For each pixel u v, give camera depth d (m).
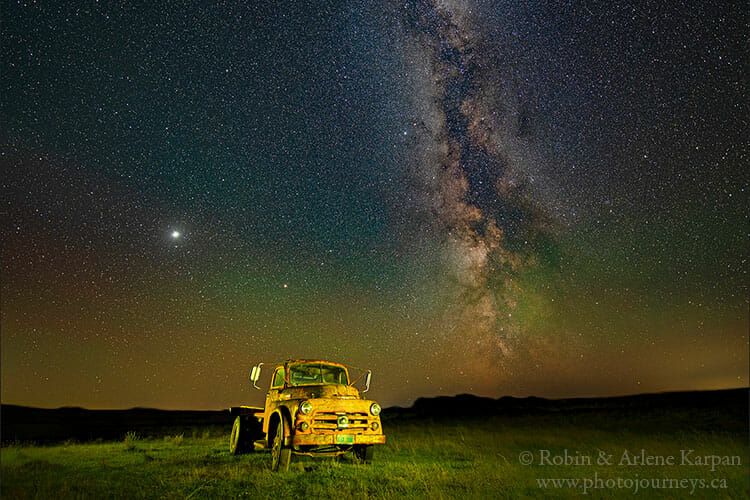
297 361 11.95
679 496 7.60
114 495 7.49
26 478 9.00
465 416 37.28
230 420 34.62
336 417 10.12
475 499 7.36
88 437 21.98
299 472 9.81
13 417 31.61
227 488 8.12
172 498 7.30
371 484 8.45
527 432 21.25
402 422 33.50
